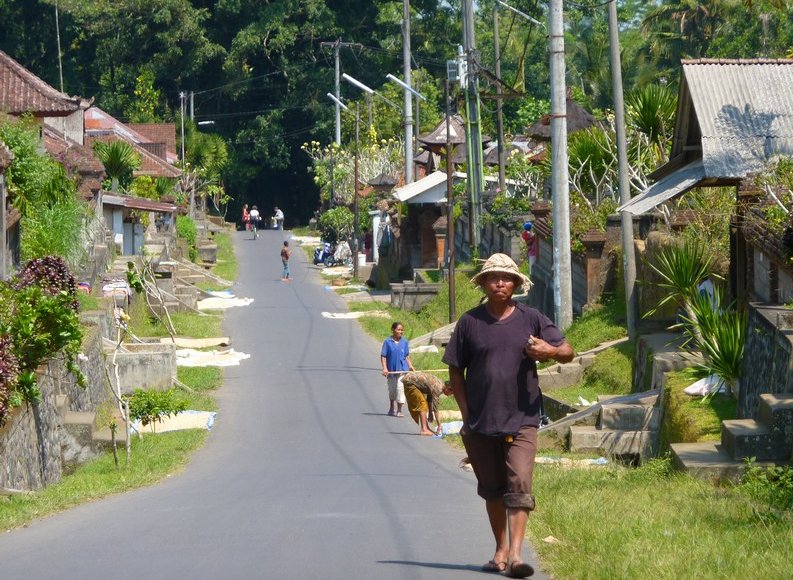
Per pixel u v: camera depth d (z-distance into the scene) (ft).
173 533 102.12
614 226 282.56
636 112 283.38
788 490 117.39
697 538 91.97
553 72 273.54
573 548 88.89
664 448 177.47
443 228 511.40
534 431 82.48
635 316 243.60
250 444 214.28
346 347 368.68
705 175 194.18
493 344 82.28
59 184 324.80
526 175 447.01
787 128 199.31
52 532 110.52
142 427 236.43
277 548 91.86
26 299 176.76
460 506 121.29
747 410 157.69
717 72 208.54
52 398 187.32
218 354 349.20
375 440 215.10
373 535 97.96
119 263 429.79
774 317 150.82
